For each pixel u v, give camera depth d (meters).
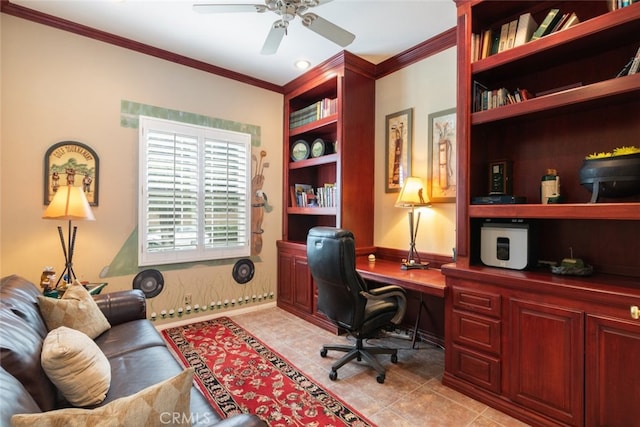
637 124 1.89
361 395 2.12
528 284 1.83
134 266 3.11
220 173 3.63
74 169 2.80
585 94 1.75
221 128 3.66
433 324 3.05
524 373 1.86
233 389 2.18
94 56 2.89
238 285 3.81
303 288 3.65
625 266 1.94
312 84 3.73
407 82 3.25
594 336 1.61
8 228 2.55
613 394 1.56
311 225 4.37
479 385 2.07
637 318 1.49
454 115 2.85
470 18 2.25
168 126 3.29
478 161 2.37
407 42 3.02
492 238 2.22
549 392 1.76
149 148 3.17
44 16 2.62
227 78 3.71
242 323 3.47
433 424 1.84
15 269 2.58
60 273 2.75
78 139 2.82
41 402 1.18
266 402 2.03
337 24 2.70
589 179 1.83
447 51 2.91
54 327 1.80
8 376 0.95
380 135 3.53
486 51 2.25
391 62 3.36
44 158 2.67
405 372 2.44
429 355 2.75
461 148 2.29
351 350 2.55
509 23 2.19
